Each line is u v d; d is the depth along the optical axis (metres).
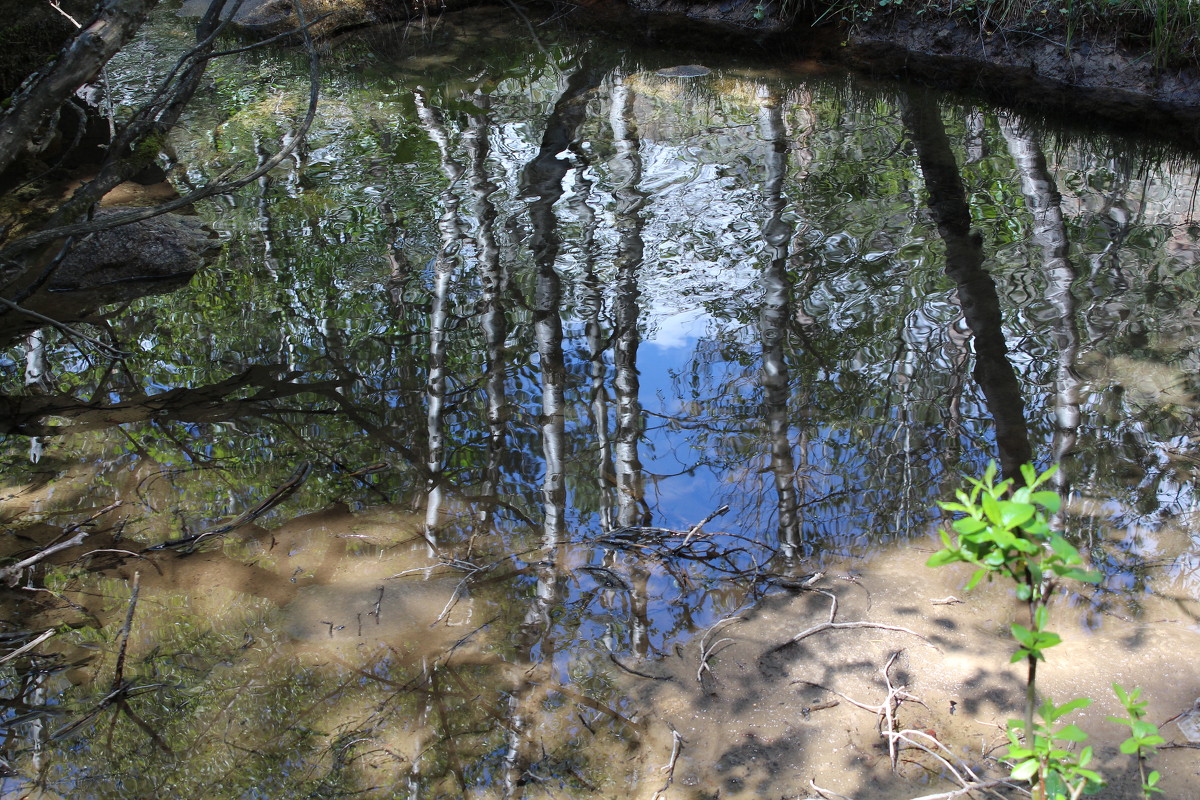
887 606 3.14
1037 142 7.08
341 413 4.41
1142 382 4.27
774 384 4.44
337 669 2.99
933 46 9.08
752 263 5.48
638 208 6.16
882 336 4.74
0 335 5.15
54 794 2.61
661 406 4.36
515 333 4.93
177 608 3.29
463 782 2.57
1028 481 1.76
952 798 2.43
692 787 2.53
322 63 9.50
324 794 2.56
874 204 6.12
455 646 3.06
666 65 9.17
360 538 3.62
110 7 4.55
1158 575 3.21
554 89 8.59
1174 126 7.34
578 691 2.87
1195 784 2.42
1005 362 4.48
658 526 3.61
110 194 6.34
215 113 8.08
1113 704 2.71
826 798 2.47
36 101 4.45
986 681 2.82
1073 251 5.45
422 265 5.59
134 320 5.26
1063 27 8.46
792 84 8.55
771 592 3.25
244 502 3.86
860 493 3.73
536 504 3.77
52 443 4.27
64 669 3.04
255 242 5.92
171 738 2.77
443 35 10.40
